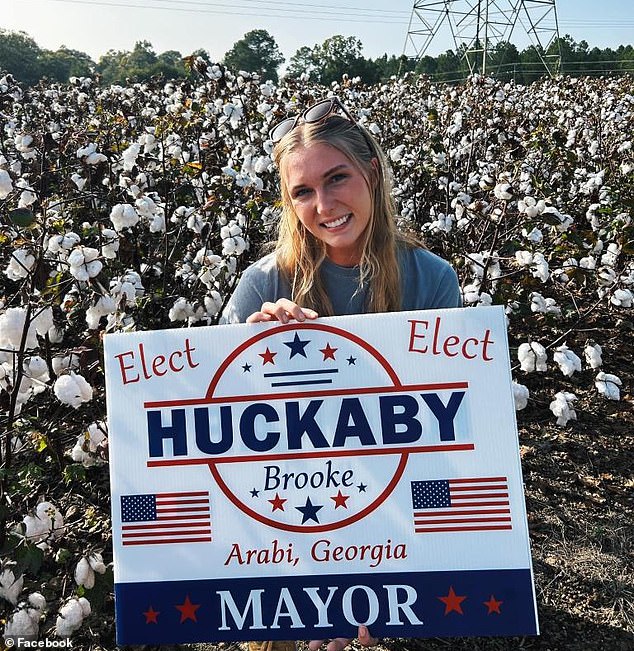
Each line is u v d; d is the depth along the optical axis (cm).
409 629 156
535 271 380
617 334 445
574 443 340
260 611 158
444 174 545
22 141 450
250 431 161
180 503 160
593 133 738
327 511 158
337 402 160
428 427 158
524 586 154
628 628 233
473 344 158
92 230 349
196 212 369
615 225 446
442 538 156
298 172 171
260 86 623
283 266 189
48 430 260
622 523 284
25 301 222
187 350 163
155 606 159
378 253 181
